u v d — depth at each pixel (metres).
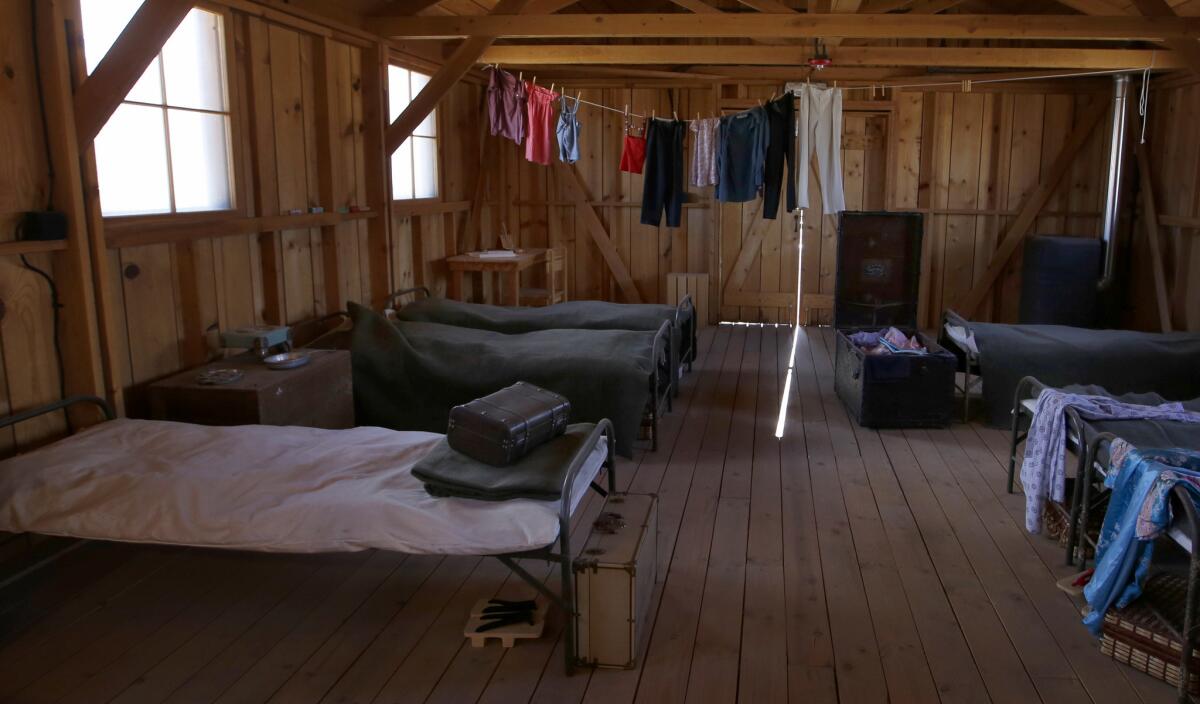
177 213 4.37
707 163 6.75
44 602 3.26
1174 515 2.72
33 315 3.54
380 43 6.20
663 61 7.02
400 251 6.96
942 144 8.66
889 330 6.02
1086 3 6.71
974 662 2.86
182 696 2.68
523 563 3.57
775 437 5.29
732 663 2.85
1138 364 5.32
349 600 3.29
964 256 8.84
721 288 9.23
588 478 3.12
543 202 9.25
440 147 7.71
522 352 5.07
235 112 4.74
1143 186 7.95
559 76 8.95
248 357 4.65
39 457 3.20
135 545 3.75
